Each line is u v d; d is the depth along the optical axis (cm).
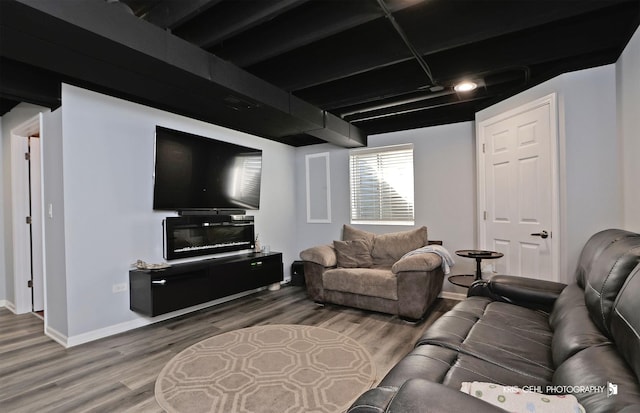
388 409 78
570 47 230
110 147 296
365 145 459
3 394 197
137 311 303
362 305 351
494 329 173
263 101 269
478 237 369
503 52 251
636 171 209
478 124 364
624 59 225
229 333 293
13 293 368
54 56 186
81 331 274
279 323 319
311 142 516
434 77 278
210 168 374
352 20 196
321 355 246
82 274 276
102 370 225
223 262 358
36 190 366
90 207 282
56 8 149
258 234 456
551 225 275
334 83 329
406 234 399
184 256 349
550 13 186
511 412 76
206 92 245
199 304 353
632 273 103
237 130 425
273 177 485
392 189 450
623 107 228
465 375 128
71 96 271
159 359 242
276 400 188
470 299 229
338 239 493
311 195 518
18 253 361
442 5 214
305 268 394
